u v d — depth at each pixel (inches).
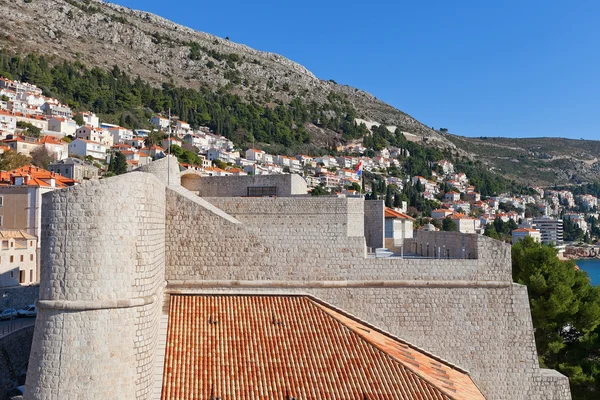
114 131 7559.1
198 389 845.8
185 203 1117.1
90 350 783.1
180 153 6820.9
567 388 1149.7
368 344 989.8
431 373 978.1
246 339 978.7
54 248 802.2
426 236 1494.8
